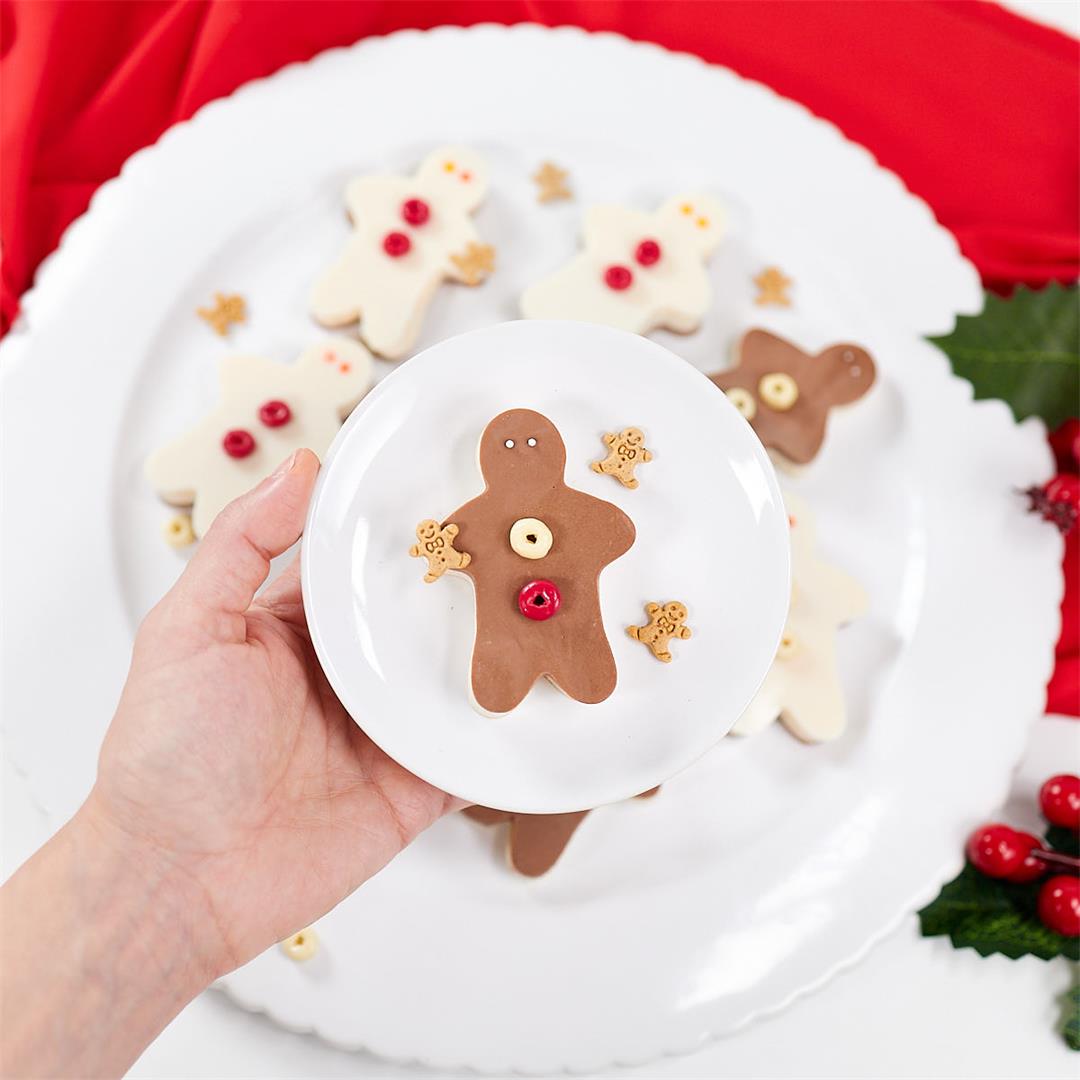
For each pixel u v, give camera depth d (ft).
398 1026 1.32
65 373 1.45
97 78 1.62
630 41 1.64
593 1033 1.34
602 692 1.13
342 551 1.15
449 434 1.18
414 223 1.52
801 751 1.46
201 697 1.12
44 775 1.35
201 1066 1.33
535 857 1.37
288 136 1.55
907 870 1.42
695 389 1.21
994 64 1.65
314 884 1.17
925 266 1.60
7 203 1.53
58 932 1.08
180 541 1.43
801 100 1.69
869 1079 1.40
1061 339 1.55
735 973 1.37
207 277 1.51
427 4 1.64
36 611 1.39
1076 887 1.37
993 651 1.49
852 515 1.54
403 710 1.14
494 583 1.13
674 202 1.57
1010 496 1.54
